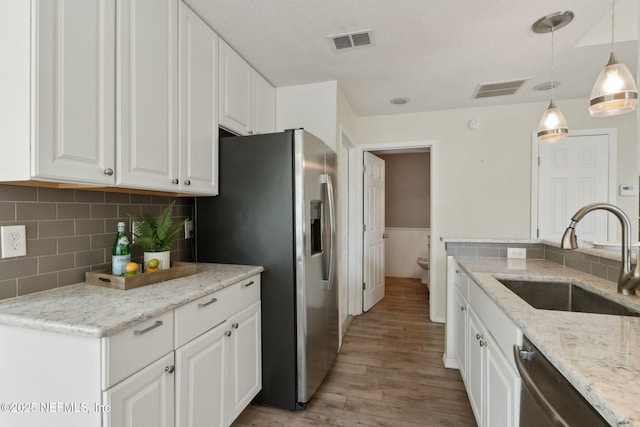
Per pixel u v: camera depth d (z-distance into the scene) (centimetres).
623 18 210
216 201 204
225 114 207
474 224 346
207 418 144
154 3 149
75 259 147
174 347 125
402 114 365
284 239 191
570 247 126
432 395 208
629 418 50
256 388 188
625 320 100
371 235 396
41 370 104
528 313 107
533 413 95
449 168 353
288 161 190
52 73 107
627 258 124
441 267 352
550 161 328
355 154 372
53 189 138
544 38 206
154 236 165
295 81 272
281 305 191
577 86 288
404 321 348
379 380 227
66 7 111
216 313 151
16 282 125
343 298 334
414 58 233
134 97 138
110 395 98
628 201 311
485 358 148
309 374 194
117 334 100
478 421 160
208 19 185
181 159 167
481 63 242
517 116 336
